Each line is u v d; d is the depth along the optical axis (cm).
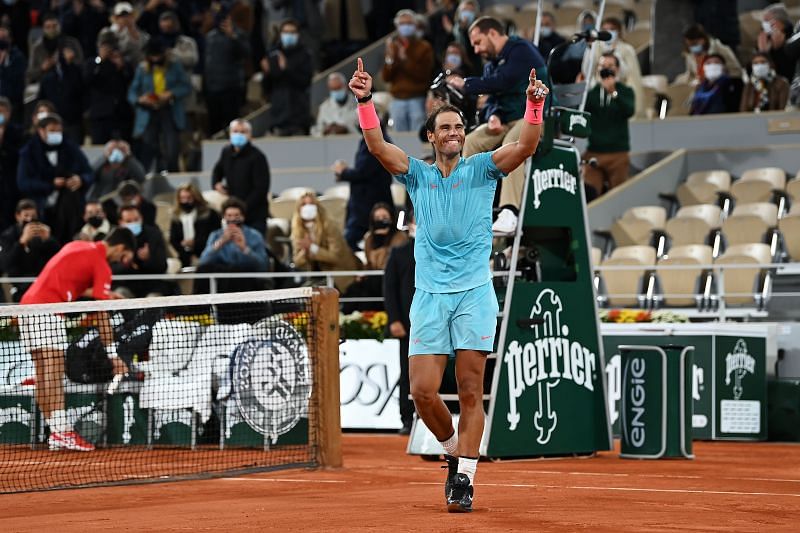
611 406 1897
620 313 1994
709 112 2725
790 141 2630
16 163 2755
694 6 2975
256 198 2402
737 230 2323
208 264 2136
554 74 1631
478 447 999
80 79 3062
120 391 1775
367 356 2052
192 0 3288
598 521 913
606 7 3281
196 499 1137
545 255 1606
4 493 1236
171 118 2966
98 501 1144
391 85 2833
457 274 1011
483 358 1016
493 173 1014
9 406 1853
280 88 3019
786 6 3178
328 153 2931
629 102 2508
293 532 867
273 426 1633
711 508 998
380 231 2158
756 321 2108
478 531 857
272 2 3284
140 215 2309
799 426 1888
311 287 1444
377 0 3409
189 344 1714
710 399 1884
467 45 2567
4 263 2319
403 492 1156
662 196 2555
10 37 3198
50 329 1739
